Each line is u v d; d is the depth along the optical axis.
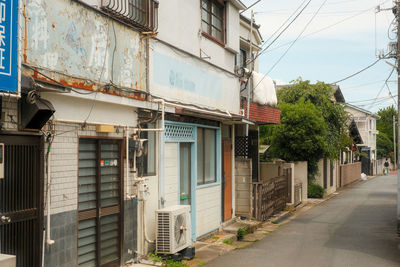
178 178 10.26
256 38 20.33
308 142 22.12
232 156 14.20
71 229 6.68
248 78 14.77
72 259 6.69
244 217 14.53
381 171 58.56
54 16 6.22
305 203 21.73
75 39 6.68
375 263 9.34
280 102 24.59
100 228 7.48
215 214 12.45
